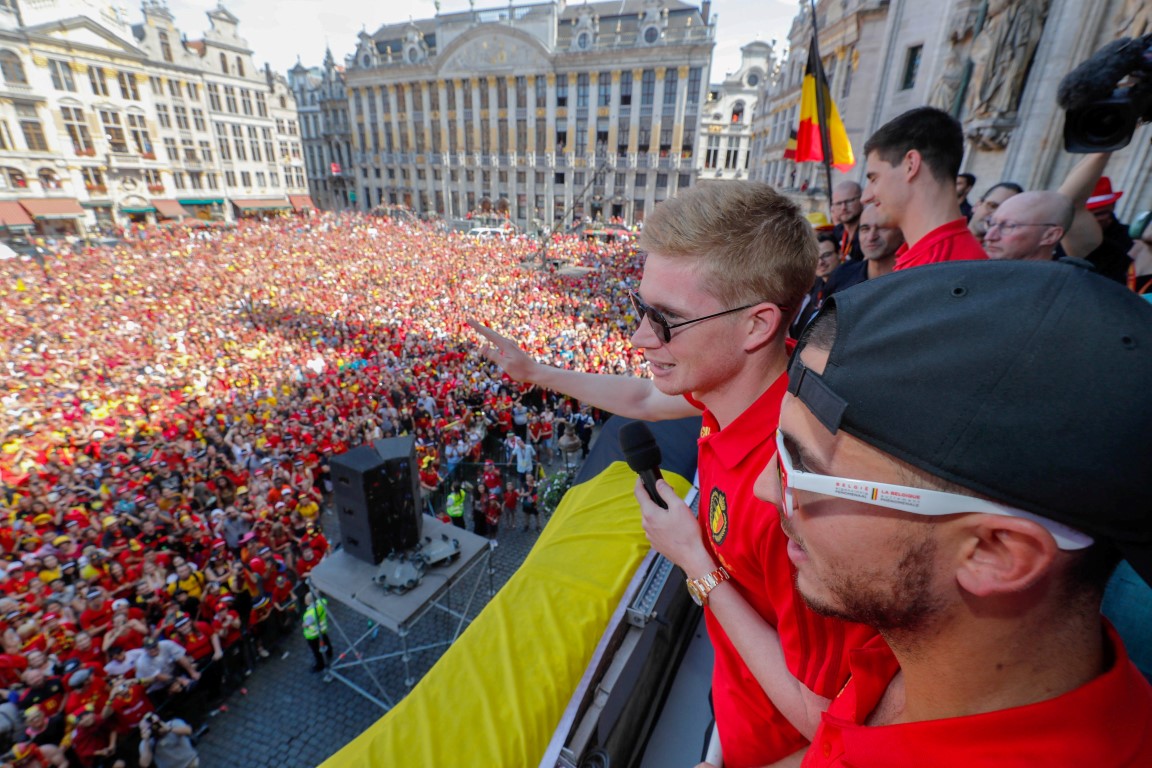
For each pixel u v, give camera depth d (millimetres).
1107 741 566
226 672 8656
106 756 6781
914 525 600
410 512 7824
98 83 45594
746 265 1178
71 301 25141
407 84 65062
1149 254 3457
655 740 2010
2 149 40844
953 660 665
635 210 58281
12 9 40406
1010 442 502
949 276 630
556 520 2760
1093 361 493
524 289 32062
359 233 48156
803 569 818
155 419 14875
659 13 52031
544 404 16844
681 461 3148
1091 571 562
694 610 2494
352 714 8367
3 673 6832
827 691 1143
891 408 580
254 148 59344
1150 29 7906
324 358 19859
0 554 9602
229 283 29844
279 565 9383
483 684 1825
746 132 59750
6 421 14328
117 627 7297
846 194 5316
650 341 1385
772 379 1306
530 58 57125
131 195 48781
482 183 64250
